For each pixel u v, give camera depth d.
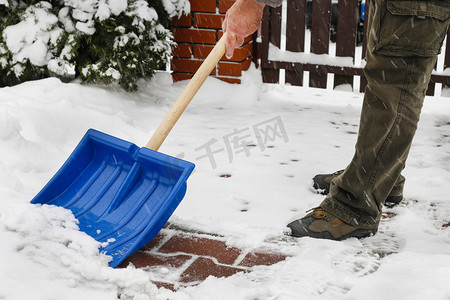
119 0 4.14
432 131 4.17
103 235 2.38
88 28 4.11
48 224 2.34
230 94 4.88
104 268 2.09
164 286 2.15
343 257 2.32
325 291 2.05
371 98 2.43
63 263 2.13
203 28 4.91
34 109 3.42
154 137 2.53
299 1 4.99
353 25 4.93
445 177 3.26
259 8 2.59
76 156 2.60
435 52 2.34
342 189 2.54
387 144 2.42
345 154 3.67
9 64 4.15
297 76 5.21
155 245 2.46
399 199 2.91
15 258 2.13
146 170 2.54
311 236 2.52
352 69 5.02
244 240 2.47
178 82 5.09
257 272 2.22
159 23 4.49
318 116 4.52
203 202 2.91
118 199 2.51
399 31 2.28
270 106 4.77
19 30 4.05
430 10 2.25
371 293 2.00
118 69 4.29
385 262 2.22
